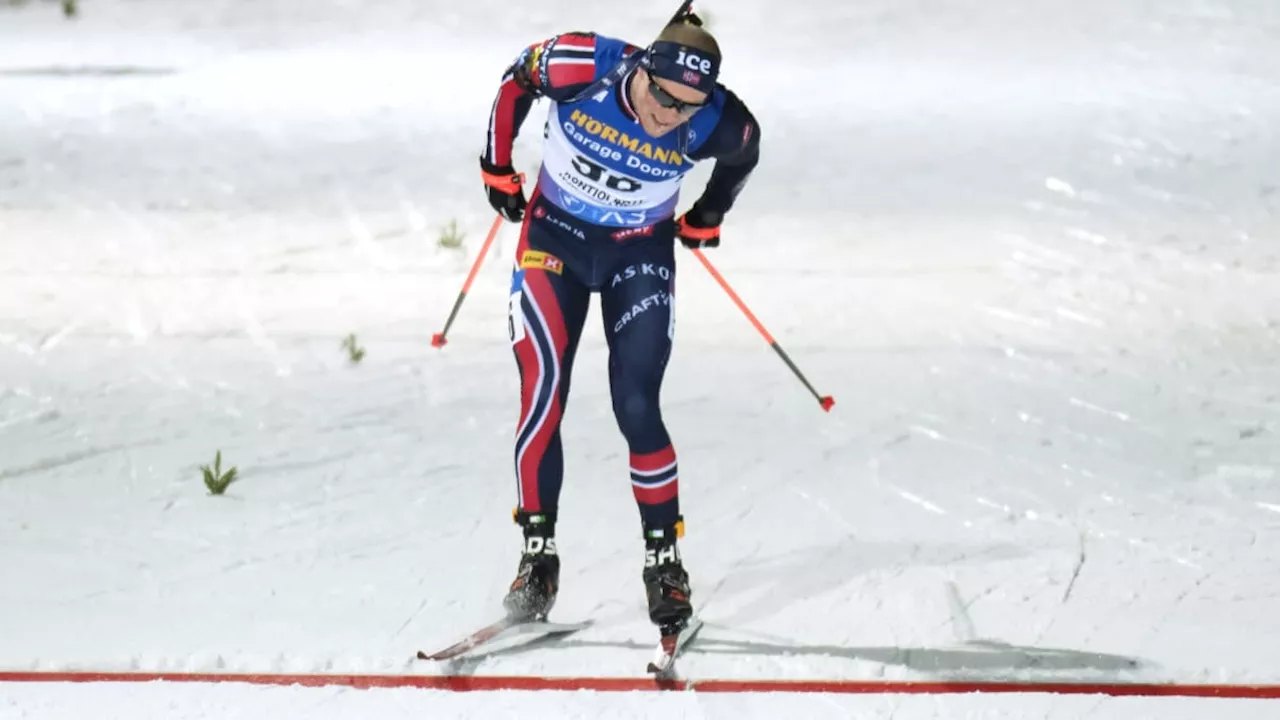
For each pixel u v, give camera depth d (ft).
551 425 43.11
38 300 74.43
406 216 88.58
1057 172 97.66
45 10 140.67
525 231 44.96
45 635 42.16
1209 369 66.90
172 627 42.96
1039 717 38.42
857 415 61.72
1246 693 39.68
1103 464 56.65
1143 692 39.75
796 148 103.04
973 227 87.56
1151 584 46.73
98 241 83.10
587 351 69.82
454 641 42.45
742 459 57.11
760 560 48.75
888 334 71.61
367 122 107.55
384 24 136.77
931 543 49.93
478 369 67.21
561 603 45.62
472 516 51.80
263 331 71.41
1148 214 89.30
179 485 54.13
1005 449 58.08
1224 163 98.73
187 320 72.43
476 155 99.96
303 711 38.06
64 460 56.08
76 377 65.10
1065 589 46.39
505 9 140.26
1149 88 118.21
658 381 42.42
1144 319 73.46
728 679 40.45
